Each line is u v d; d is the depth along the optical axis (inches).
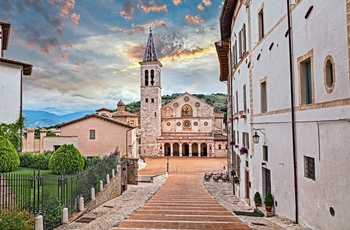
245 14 645.3
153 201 689.6
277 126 444.8
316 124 325.1
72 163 709.9
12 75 872.3
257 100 553.3
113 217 452.4
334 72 288.0
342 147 275.6
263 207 509.7
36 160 812.0
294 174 381.7
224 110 1409.9
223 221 395.9
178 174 1737.2
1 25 963.3
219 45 1026.7
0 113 837.8
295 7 377.7
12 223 313.4
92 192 560.1
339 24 278.1
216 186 1138.7
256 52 556.1
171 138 2893.7
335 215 287.7
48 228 372.2
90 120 1631.4
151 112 2910.9
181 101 3073.3
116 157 909.8
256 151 559.5
